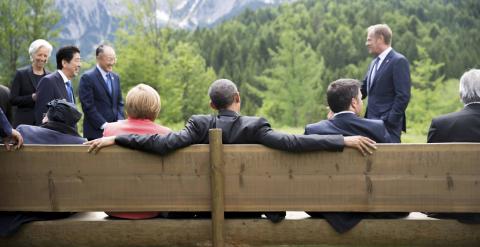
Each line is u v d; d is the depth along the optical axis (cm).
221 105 382
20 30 3142
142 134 375
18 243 379
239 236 369
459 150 348
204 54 8662
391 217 377
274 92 4994
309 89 4769
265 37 8788
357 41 8631
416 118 4200
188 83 4016
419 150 349
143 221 373
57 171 365
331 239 367
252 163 357
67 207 366
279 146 351
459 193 350
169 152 359
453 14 10831
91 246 376
